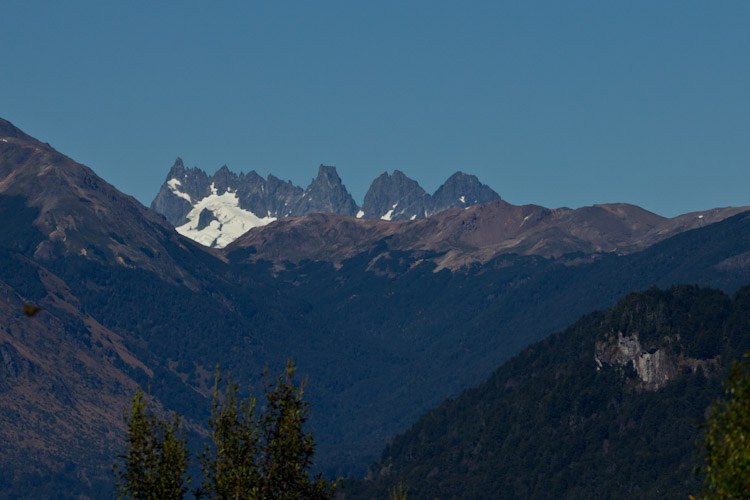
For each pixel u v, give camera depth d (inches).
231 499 7076.8
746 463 5172.2
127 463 7155.5
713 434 5388.8
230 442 7317.9
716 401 5462.6
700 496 5521.7
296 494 7239.2
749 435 5231.3
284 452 7258.9
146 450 7175.2
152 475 7101.4
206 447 7337.6
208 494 7194.9
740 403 5329.7
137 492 7091.5
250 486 7170.3
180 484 7155.5
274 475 7204.7
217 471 7224.4
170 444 7190.0
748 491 5182.1
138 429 7244.1
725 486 5265.8
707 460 5398.6
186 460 7219.5
